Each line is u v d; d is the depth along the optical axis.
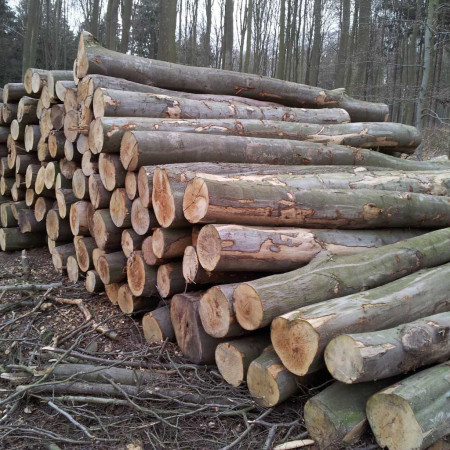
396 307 2.84
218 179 3.25
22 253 6.27
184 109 4.76
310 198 3.54
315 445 2.58
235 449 2.66
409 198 4.20
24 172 6.46
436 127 16.81
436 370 2.55
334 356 2.48
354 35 17.80
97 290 4.92
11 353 3.74
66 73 5.56
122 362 3.48
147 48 26.62
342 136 5.45
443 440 2.42
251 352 3.12
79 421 2.97
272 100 6.11
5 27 23.31
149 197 3.74
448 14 12.92
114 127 4.08
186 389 3.19
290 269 3.36
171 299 3.82
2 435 2.75
